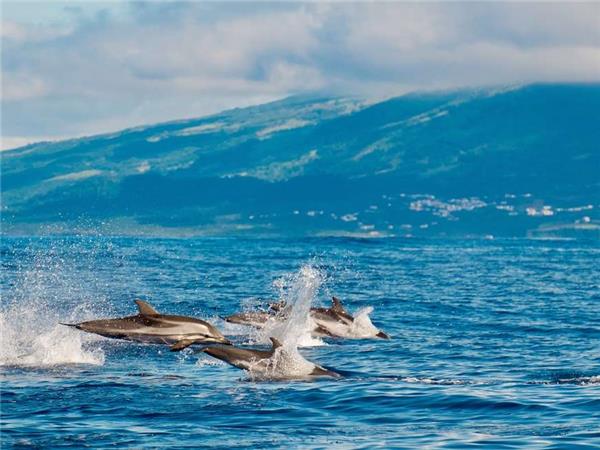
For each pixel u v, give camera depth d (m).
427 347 76.19
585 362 68.12
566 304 116.00
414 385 58.38
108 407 51.78
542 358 70.12
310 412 51.28
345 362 68.69
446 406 52.59
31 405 52.03
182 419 49.41
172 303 110.50
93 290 125.50
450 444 44.66
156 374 61.97
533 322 94.31
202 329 69.44
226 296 119.62
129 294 120.62
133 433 46.31
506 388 57.28
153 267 179.75
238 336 82.25
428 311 105.81
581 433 46.47
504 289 141.25
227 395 55.25
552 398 54.12
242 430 47.25
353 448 43.91
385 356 71.56
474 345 77.25
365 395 55.25
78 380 59.44
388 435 46.41
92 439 45.12
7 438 45.12
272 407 52.31
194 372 62.81
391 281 157.00
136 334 68.69
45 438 45.22
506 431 47.09
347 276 168.88
